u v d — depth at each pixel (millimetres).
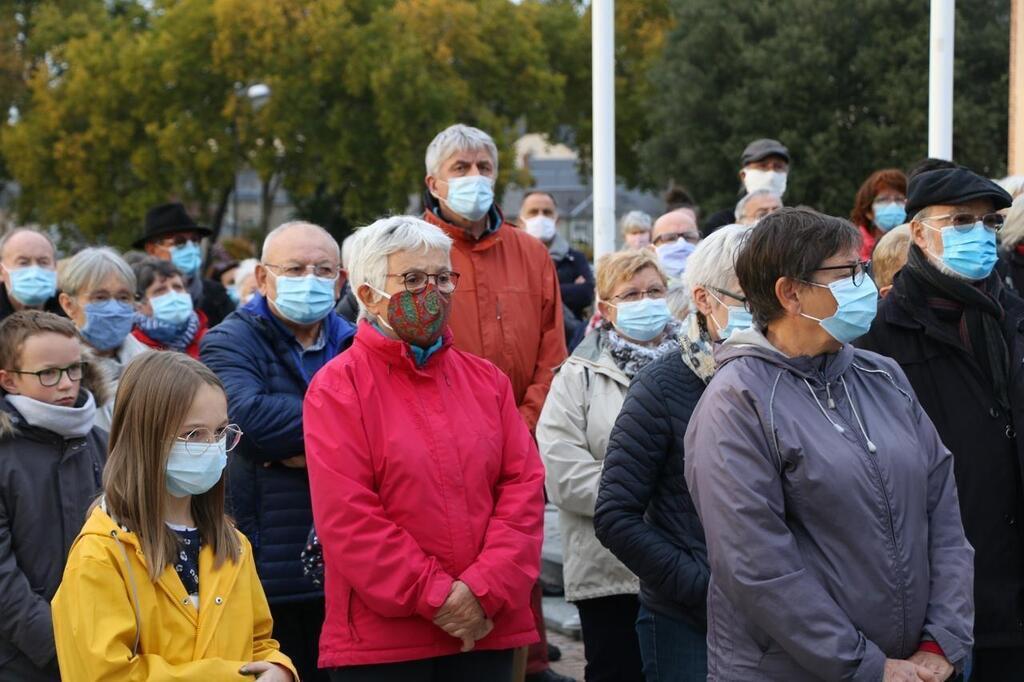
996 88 26672
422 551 3982
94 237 36219
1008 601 4430
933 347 4566
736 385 3539
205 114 34844
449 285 4242
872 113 28406
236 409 4762
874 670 3307
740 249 3861
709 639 3672
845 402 3584
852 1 28406
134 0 41844
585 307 10555
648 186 40219
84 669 3398
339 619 4023
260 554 4797
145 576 3516
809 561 3449
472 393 4281
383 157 34844
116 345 6238
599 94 8547
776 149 8539
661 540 4164
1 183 40812
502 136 34625
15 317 4285
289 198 41688
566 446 5211
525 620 4148
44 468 4164
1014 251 5859
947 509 3670
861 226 7879
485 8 36031
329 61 33844
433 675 4082
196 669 3469
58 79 38094
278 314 5145
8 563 4008
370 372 4113
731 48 30109
